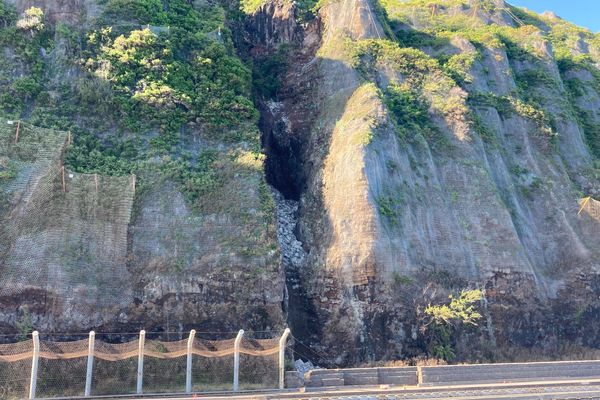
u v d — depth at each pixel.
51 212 32.97
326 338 35.97
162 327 32.00
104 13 43.12
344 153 41.47
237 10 55.12
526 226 45.41
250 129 40.50
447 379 31.55
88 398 26.58
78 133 37.38
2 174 33.22
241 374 30.03
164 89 39.59
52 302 30.72
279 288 34.03
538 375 33.03
